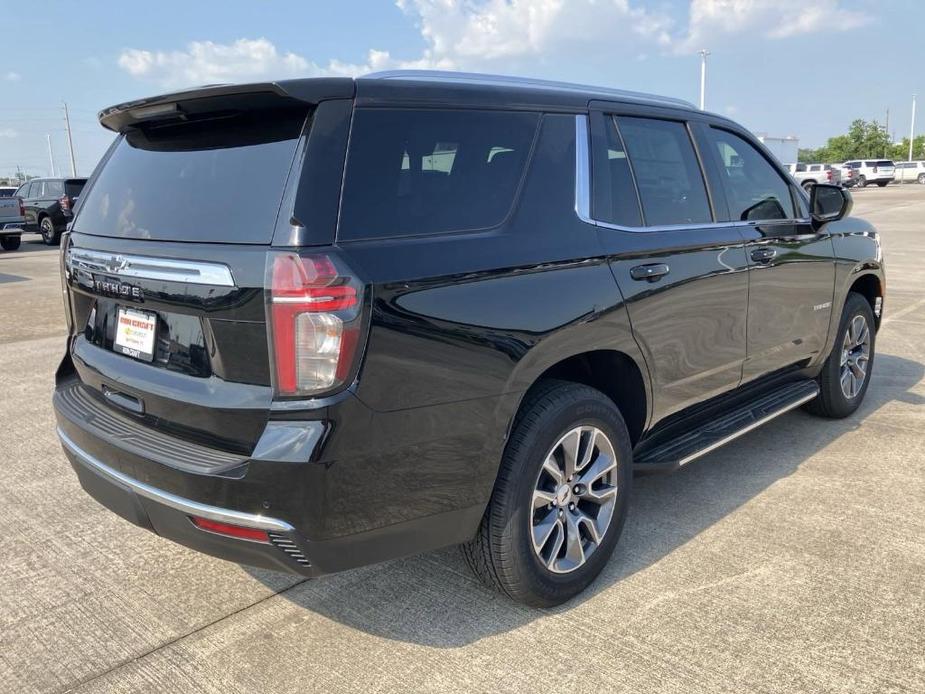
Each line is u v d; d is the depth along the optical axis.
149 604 3.02
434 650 2.68
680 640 2.69
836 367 4.79
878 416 5.12
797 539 3.41
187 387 2.43
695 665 2.55
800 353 4.32
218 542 2.38
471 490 2.55
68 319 3.22
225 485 2.25
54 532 3.63
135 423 2.66
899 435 4.74
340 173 2.30
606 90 3.34
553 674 2.54
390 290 2.28
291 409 2.20
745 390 4.05
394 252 2.33
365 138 2.38
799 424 4.98
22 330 8.76
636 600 2.96
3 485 4.19
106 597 3.07
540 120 2.92
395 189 2.42
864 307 4.96
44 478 4.29
